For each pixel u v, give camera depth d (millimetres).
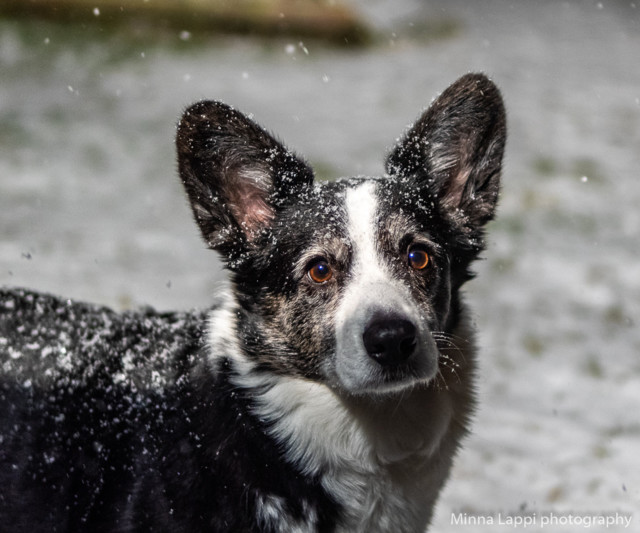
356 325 4598
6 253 10570
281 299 4977
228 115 5113
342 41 23828
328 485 4910
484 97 5383
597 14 32531
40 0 21484
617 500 6828
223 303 5223
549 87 21703
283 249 5012
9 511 4883
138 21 22172
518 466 7297
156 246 11523
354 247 4898
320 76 21078
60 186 13375
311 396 4863
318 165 14781
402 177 5305
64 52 20156
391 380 4578
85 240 11414
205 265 11047
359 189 5117
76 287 9805
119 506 4766
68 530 4816
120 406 4977
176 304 9672
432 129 5348
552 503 6770
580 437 7809
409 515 5094
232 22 22891
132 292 9883
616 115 19719
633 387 8867
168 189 13766
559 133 18016
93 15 21797
